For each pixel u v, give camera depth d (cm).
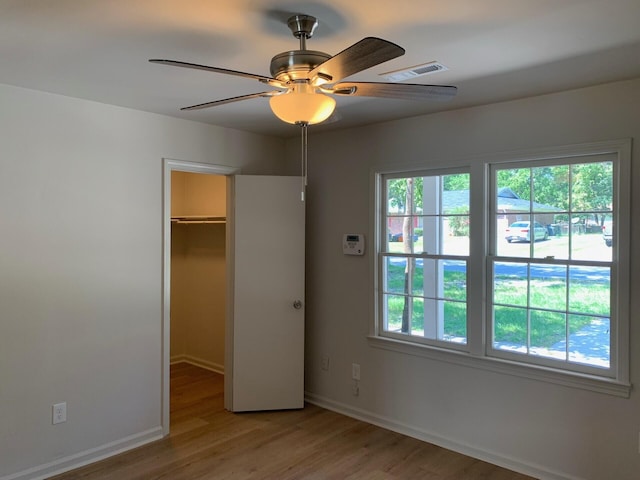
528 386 309
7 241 284
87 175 318
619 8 181
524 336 316
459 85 279
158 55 234
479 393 330
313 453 335
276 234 409
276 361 411
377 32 204
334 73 172
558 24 196
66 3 178
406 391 368
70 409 311
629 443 272
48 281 301
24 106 290
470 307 335
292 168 446
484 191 327
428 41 213
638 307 269
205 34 207
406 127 365
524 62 241
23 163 290
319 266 425
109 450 330
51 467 303
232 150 408
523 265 316
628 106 271
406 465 319
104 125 326
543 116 301
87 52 229
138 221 345
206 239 536
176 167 369
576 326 295
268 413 407
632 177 270
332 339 416
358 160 395
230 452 335
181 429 373
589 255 290
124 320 338
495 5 179
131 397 342
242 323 404
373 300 386
